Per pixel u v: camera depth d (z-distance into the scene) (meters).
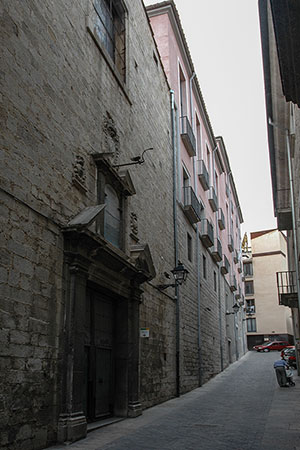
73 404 7.43
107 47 11.78
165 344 14.45
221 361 26.61
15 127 6.69
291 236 24.66
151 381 12.56
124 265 10.23
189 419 9.95
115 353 10.83
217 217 30.31
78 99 9.16
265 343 51.91
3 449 5.75
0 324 5.95
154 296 13.77
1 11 6.58
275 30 7.04
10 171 6.47
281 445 6.93
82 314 8.10
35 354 6.74
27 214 6.86
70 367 7.51
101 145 10.25
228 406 12.23
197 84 24.59
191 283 19.56
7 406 5.95
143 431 8.41
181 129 20.77
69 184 8.39
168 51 19.77
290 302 20.72
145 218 13.54
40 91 7.56
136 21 14.15
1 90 6.40
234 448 6.79
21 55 7.04
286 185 22.19
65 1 8.95
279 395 14.41
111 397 10.45
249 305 58.69
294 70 7.64
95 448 6.76
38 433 6.61
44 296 7.14
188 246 20.33
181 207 18.89
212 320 24.64
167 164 17.22
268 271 57.94
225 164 37.34
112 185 10.67
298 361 22.16
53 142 7.89
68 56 8.84
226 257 33.00
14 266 6.39
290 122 17.50
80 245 8.09
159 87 16.81
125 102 12.40
